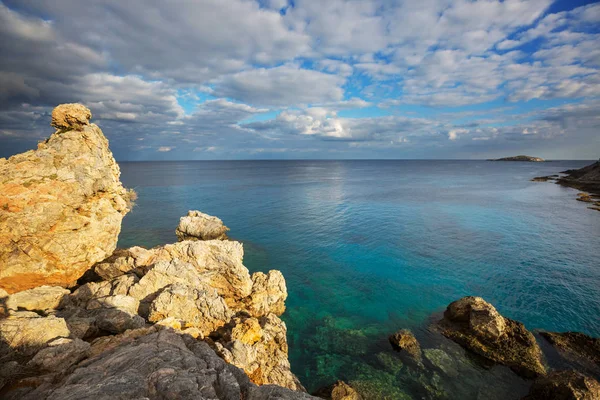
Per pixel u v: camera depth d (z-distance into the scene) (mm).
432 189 113250
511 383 20469
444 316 28016
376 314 29109
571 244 47188
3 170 22484
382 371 21609
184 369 11398
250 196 93625
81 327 16781
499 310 29188
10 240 21422
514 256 42469
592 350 22578
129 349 13031
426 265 40031
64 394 9344
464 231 54719
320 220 62906
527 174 195750
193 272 25547
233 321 22203
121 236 50219
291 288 34406
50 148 25203
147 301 22953
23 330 14125
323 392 19484
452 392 19750
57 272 23109
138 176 167875
